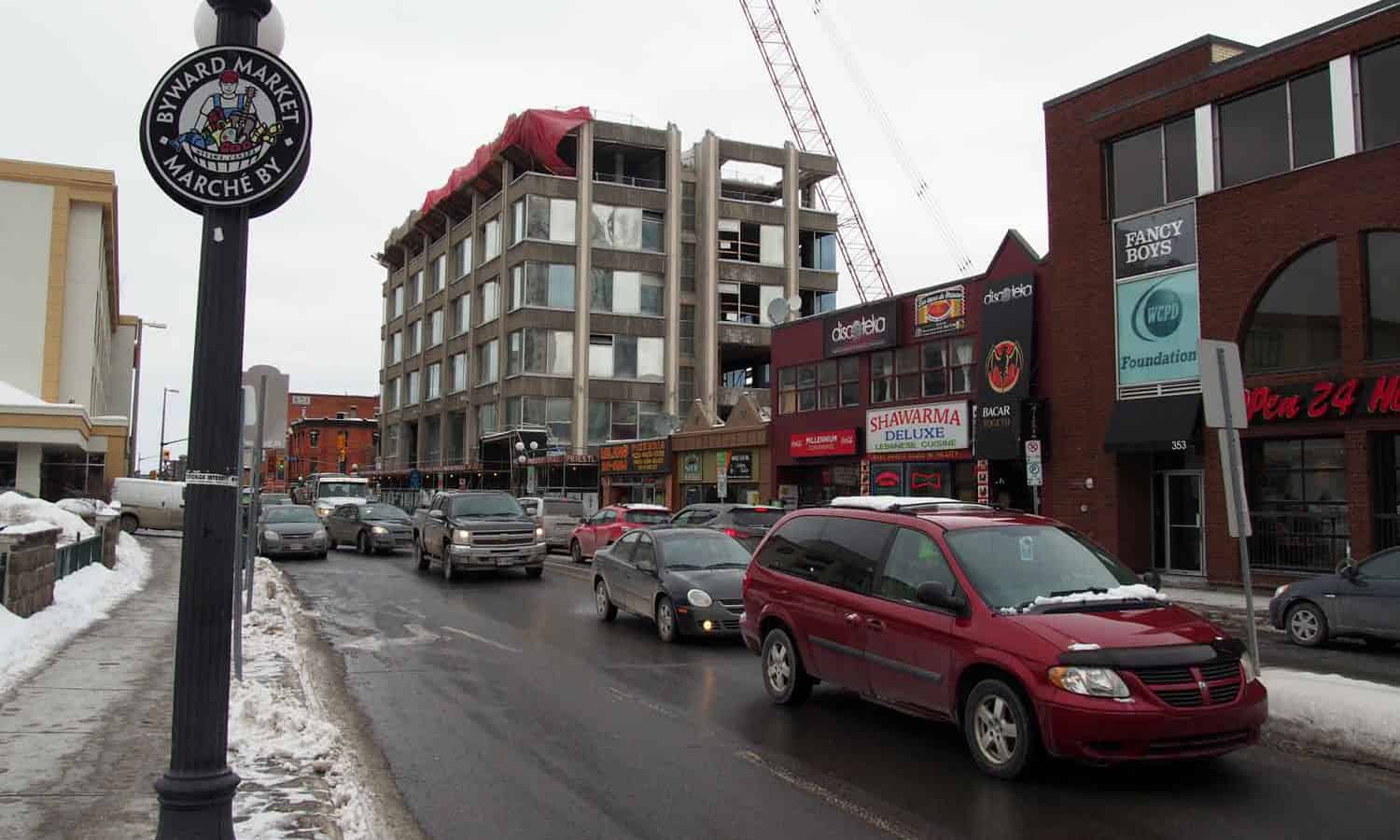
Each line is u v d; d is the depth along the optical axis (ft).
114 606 47.09
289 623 41.73
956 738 24.91
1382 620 38.45
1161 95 67.87
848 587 26.37
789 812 19.12
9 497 65.92
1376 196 56.08
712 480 118.83
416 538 76.54
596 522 83.20
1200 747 19.72
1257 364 62.13
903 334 91.04
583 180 177.17
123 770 20.34
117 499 114.83
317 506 146.30
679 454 126.93
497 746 24.18
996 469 81.20
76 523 66.28
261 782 19.29
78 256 153.17
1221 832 17.93
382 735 25.14
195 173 13.55
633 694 30.40
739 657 37.42
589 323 175.73
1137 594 22.77
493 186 194.39
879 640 24.67
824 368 101.91
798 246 199.93
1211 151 65.00
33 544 38.52
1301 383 58.90
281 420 37.88
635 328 179.11
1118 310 70.28
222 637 13.24
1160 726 19.24
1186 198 66.69
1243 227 62.75
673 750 23.73
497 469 181.98
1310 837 17.62
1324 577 41.29
